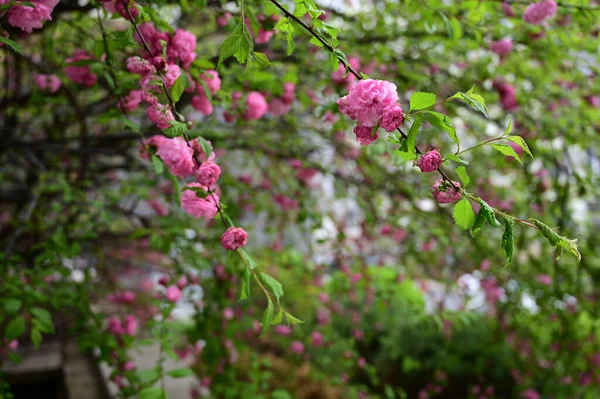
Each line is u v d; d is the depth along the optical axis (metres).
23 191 3.49
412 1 2.14
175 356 2.27
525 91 3.32
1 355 2.34
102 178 3.75
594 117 3.22
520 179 3.79
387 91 1.11
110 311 3.33
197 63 1.63
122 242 3.76
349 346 3.93
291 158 3.26
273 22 1.86
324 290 4.51
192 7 2.20
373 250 4.45
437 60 3.35
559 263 3.30
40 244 2.37
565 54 2.75
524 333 3.79
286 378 4.74
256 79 2.12
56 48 2.72
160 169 1.64
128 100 1.67
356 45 2.69
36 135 3.76
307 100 2.55
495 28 2.55
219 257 2.93
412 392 5.35
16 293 2.08
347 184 3.23
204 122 2.79
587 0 2.22
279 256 3.79
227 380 2.88
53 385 4.09
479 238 3.40
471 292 4.15
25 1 1.23
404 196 3.31
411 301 3.43
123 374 2.32
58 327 3.97
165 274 2.83
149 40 1.56
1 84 3.07
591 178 3.41
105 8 1.53
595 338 3.60
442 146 3.47
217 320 2.81
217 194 1.39
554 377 3.81
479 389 4.71
